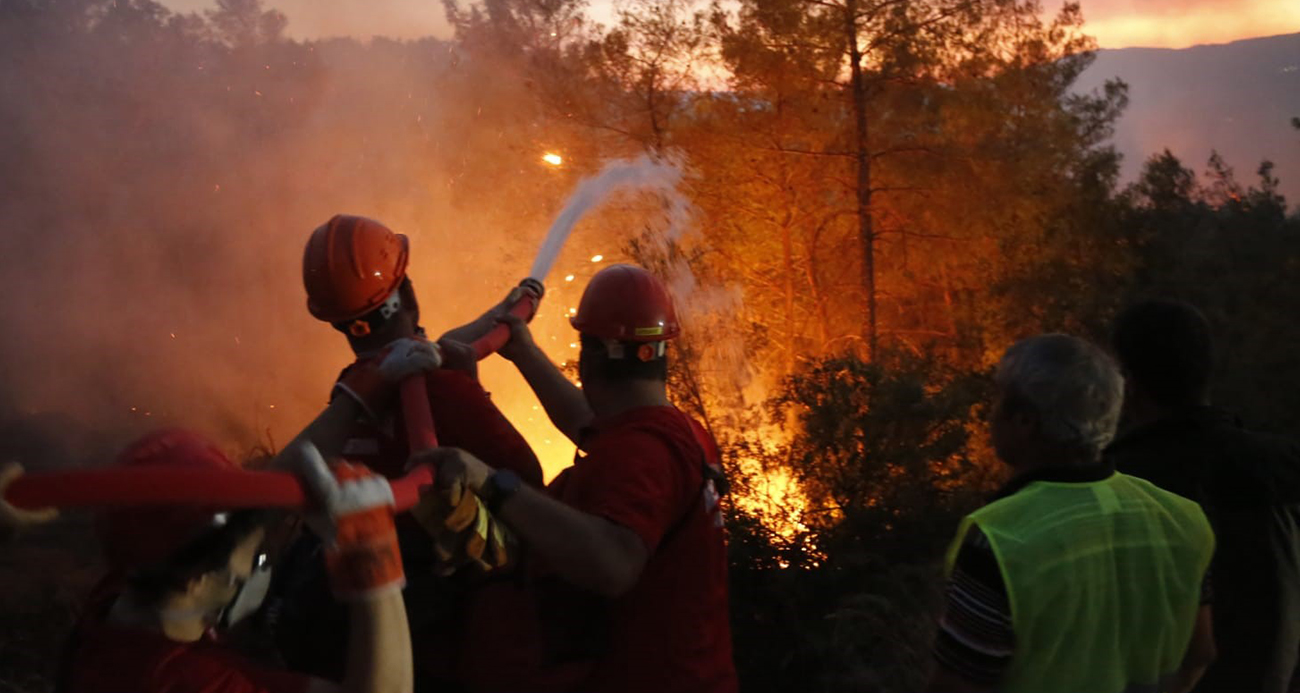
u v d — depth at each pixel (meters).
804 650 5.68
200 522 1.67
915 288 14.75
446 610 2.41
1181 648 2.31
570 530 2.03
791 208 14.04
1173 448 2.84
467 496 1.93
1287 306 12.23
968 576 2.16
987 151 13.69
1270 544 2.79
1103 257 13.78
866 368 7.34
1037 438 2.25
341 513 1.58
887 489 6.90
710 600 2.36
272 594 2.44
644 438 2.29
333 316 2.67
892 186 14.16
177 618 1.70
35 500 1.27
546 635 2.33
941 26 13.61
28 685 6.77
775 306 14.12
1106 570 2.17
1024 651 2.12
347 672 1.64
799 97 13.78
